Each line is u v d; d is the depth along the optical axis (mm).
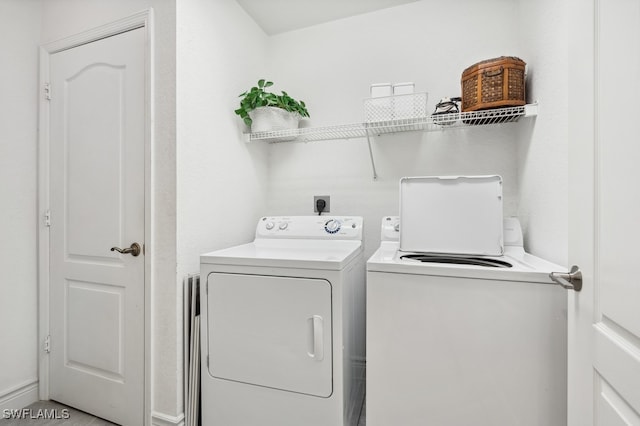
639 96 590
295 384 1244
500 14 1727
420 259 1426
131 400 1497
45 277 1742
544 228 1304
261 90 1847
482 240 1403
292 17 2045
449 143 1835
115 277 1552
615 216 667
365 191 2012
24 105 1702
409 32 1913
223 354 1341
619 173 652
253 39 2055
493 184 1420
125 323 1524
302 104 2018
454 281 1069
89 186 1627
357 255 1548
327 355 1208
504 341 1023
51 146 1743
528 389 1001
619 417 654
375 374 1155
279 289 1266
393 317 1137
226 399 1337
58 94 1718
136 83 1491
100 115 1593
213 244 1645
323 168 2109
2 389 1606
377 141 1987
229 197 1789
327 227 1754
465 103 1548
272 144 2234
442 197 1481
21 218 1690
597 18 728
